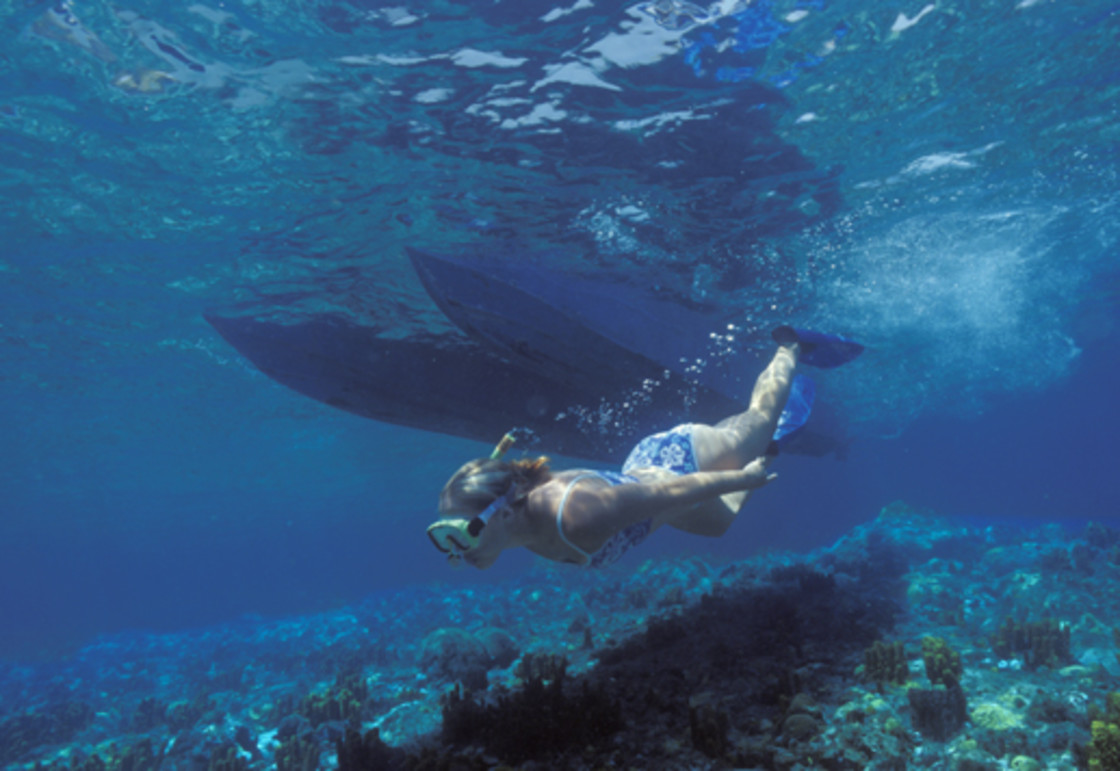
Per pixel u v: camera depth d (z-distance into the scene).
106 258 11.50
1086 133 11.85
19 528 55.69
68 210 9.92
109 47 6.93
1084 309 29.09
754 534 45.44
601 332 9.88
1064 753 3.77
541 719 5.22
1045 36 8.62
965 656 6.40
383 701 9.71
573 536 2.27
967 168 12.18
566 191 10.21
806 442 13.88
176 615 55.75
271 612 46.38
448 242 11.55
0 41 6.75
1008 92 9.85
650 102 8.41
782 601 8.80
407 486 50.09
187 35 6.84
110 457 29.67
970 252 16.91
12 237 10.59
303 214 10.45
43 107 7.73
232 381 19.30
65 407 21.14
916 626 8.12
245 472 36.50
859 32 7.74
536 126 8.68
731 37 7.46
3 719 16.03
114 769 8.95
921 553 17.52
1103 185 14.80
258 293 13.20
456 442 31.22
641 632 9.25
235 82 7.53
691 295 14.11
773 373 3.88
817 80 8.48
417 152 9.03
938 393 40.66
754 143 9.66
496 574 45.34
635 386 10.48
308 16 6.65
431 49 7.20
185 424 24.38
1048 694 4.62
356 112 8.16
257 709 11.73
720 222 11.77
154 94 7.63
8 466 29.70
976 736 4.02
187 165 9.00
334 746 7.77
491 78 7.71
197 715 12.59
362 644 18.72
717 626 8.45
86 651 32.88
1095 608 9.01
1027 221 15.86
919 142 10.73
